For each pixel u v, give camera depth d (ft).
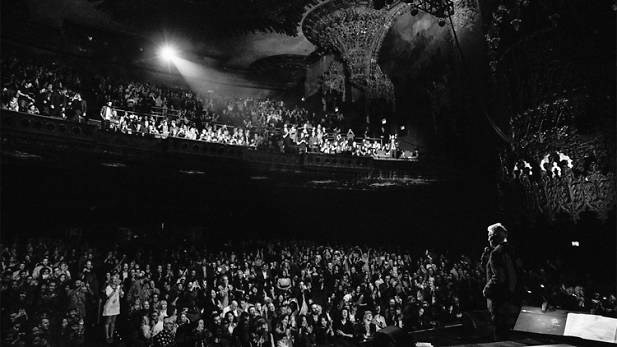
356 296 46.93
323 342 38.73
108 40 82.99
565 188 46.57
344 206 80.74
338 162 74.33
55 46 76.89
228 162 66.69
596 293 43.93
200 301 39.52
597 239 46.93
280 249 66.13
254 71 99.35
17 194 57.26
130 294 38.42
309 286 48.78
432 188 76.07
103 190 63.57
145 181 64.59
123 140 58.95
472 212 71.10
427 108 83.76
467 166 71.87
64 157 55.36
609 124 39.91
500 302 15.76
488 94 66.13
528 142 48.11
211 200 73.87
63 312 34.30
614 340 11.02
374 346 10.11
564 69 42.27
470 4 68.33
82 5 75.20
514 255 16.75
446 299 48.98
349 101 94.12
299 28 85.10
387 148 82.17
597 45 39.37
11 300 32.19
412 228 78.33
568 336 11.97
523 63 46.39
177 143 62.85
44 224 59.62
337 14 78.13
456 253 72.74
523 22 44.83
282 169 70.64
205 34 85.61
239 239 74.69
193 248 57.41
